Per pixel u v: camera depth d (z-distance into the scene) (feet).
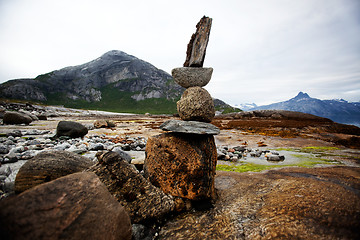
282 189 12.61
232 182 16.20
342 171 16.85
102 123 67.82
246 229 9.11
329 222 8.14
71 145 27.81
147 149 14.96
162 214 10.91
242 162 25.27
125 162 11.68
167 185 12.93
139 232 9.54
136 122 99.60
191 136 13.56
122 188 10.89
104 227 6.69
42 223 5.45
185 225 10.43
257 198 12.28
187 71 14.56
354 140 40.45
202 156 12.70
